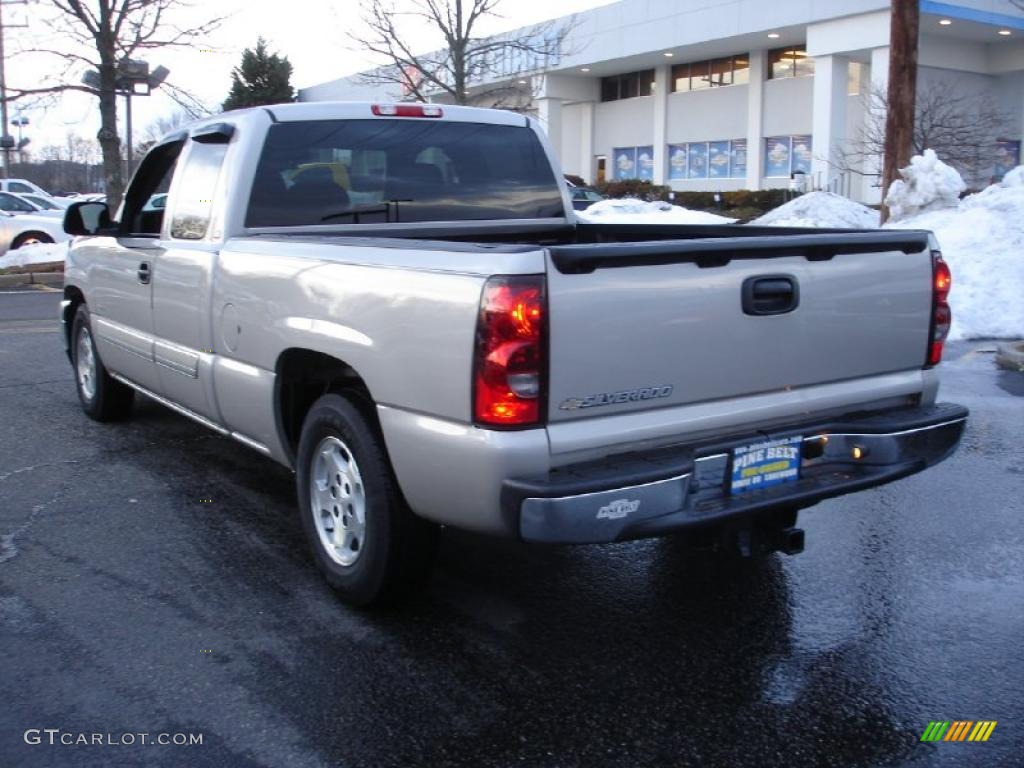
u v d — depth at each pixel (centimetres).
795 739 339
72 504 573
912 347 441
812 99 3434
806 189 3112
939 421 431
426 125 555
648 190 3766
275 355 454
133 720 348
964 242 1330
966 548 509
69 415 787
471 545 516
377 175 539
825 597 453
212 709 355
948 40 3102
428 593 454
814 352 406
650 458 363
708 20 3384
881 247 421
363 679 376
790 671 386
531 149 590
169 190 573
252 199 505
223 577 471
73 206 653
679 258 362
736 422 387
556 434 346
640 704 361
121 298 639
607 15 3800
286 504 576
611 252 346
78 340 764
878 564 489
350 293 399
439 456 359
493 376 338
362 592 420
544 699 364
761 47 3538
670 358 365
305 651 398
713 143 3878
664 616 433
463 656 396
